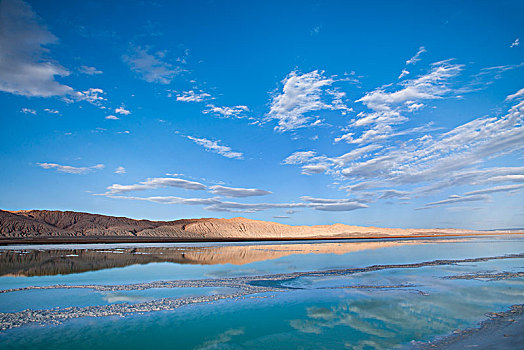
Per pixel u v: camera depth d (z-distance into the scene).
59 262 28.33
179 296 15.08
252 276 20.86
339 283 18.36
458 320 11.30
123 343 9.42
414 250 44.22
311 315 12.20
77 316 11.88
